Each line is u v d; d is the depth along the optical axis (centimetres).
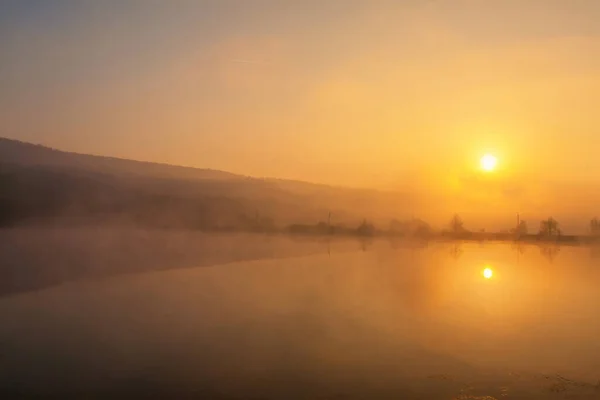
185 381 1391
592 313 2422
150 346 1739
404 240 10400
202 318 2209
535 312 2439
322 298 2780
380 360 1596
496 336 1928
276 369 1489
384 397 1287
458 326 2108
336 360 1598
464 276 3972
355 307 2516
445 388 1350
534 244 10400
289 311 2388
